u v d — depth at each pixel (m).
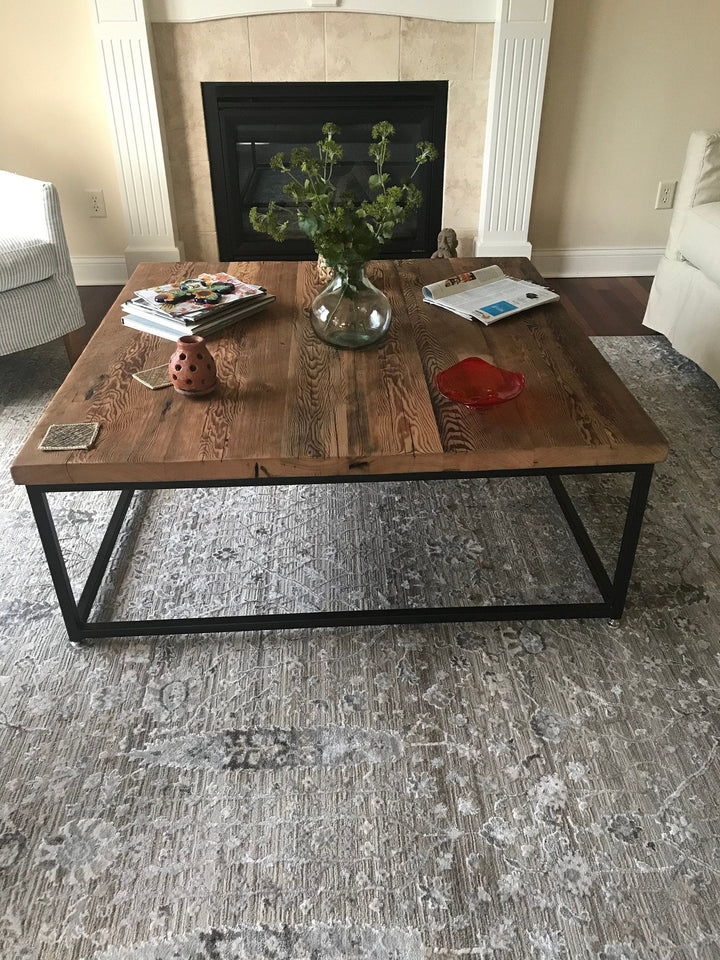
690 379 2.74
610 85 3.20
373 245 1.73
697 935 1.21
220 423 1.58
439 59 3.13
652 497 2.16
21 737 1.51
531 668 1.65
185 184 3.36
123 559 1.93
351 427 1.57
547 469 1.54
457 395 1.61
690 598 1.83
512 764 1.46
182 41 3.08
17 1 2.97
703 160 2.62
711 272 2.52
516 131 3.20
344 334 1.83
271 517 2.07
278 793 1.41
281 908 1.25
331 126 1.77
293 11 3.03
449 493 2.16
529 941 1.20
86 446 1.50
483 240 3.44
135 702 1.58
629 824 1.36
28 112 3.21
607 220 3.52
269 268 2.32
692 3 3.04
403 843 1.33
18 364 2.86
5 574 1.90
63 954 1.19
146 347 1.88
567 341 1.92
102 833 1.35
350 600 1.82
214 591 1.84
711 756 1.47
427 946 1.20
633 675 1.63
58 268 2.62
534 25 2.99
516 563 1.92
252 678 1.63
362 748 1.49
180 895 1.26
